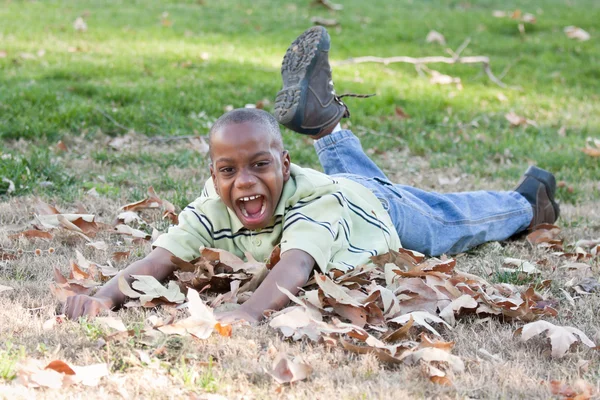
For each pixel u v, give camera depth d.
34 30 9.92
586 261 3.89
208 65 8.59
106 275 3.29
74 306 2.88
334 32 10.92
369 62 9.59
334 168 4.10
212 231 3.29
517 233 4.30
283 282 2.93
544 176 4.27
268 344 2.63
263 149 3.04
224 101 7.18
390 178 5.58
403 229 3.68
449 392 2.37
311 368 2.43
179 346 2.58
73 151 5.70
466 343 2.76
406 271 3.31
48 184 4.77
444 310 2.95
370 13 12.39
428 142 6.59
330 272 3.15
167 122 6.40
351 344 2.60
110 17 11.24
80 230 3.92
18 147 5.59
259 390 2.32
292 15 11.98
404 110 7.48
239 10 12.26
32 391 2.23
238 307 2.92
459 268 3.71
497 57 10.15
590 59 10.13
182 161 5.54
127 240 3.92
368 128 6.90
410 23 11.69
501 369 2.53
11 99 6.53
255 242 3.28
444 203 3.92
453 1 13.82
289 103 4.11
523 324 2.98
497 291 3.22
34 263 3.50
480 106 7.94
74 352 2.53
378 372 2.48
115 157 5.55
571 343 2.70
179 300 2.99
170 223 4.22
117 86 7.33
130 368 2.42
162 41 9.87
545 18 12.39
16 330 2.68
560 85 9.16
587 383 2.41
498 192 4.22
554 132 7.23
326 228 3.14
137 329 2.65
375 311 2.88
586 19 12.34
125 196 4.68
